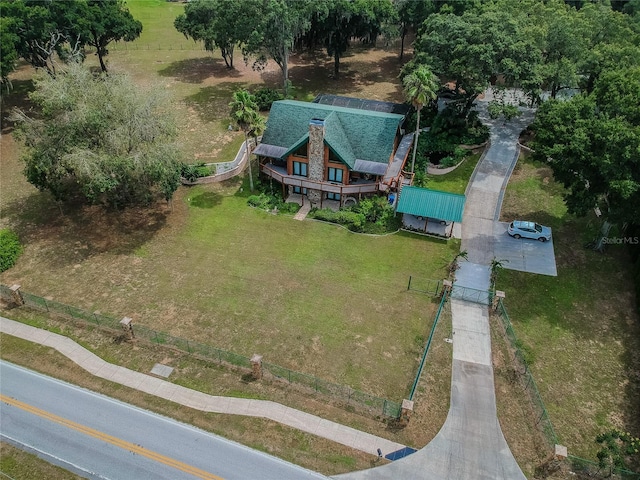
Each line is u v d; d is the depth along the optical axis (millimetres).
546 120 46531
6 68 66312
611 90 45562
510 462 31391
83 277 46625
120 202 56094
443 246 50438
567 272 47188
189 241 51375
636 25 68875
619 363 38719
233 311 42969
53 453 31859
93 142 49000
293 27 72625
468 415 34281
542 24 65125
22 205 56125
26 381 36625
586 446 32750
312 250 50188
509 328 40719
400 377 37188
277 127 58031
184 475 30516
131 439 32625
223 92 83688
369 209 53656
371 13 77562
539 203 56219
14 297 43156
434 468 31000
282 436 32812
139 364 38000
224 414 34281
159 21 120688
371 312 42938
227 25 76125
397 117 56344
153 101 50812
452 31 62469
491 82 70625
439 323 41719
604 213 45094
